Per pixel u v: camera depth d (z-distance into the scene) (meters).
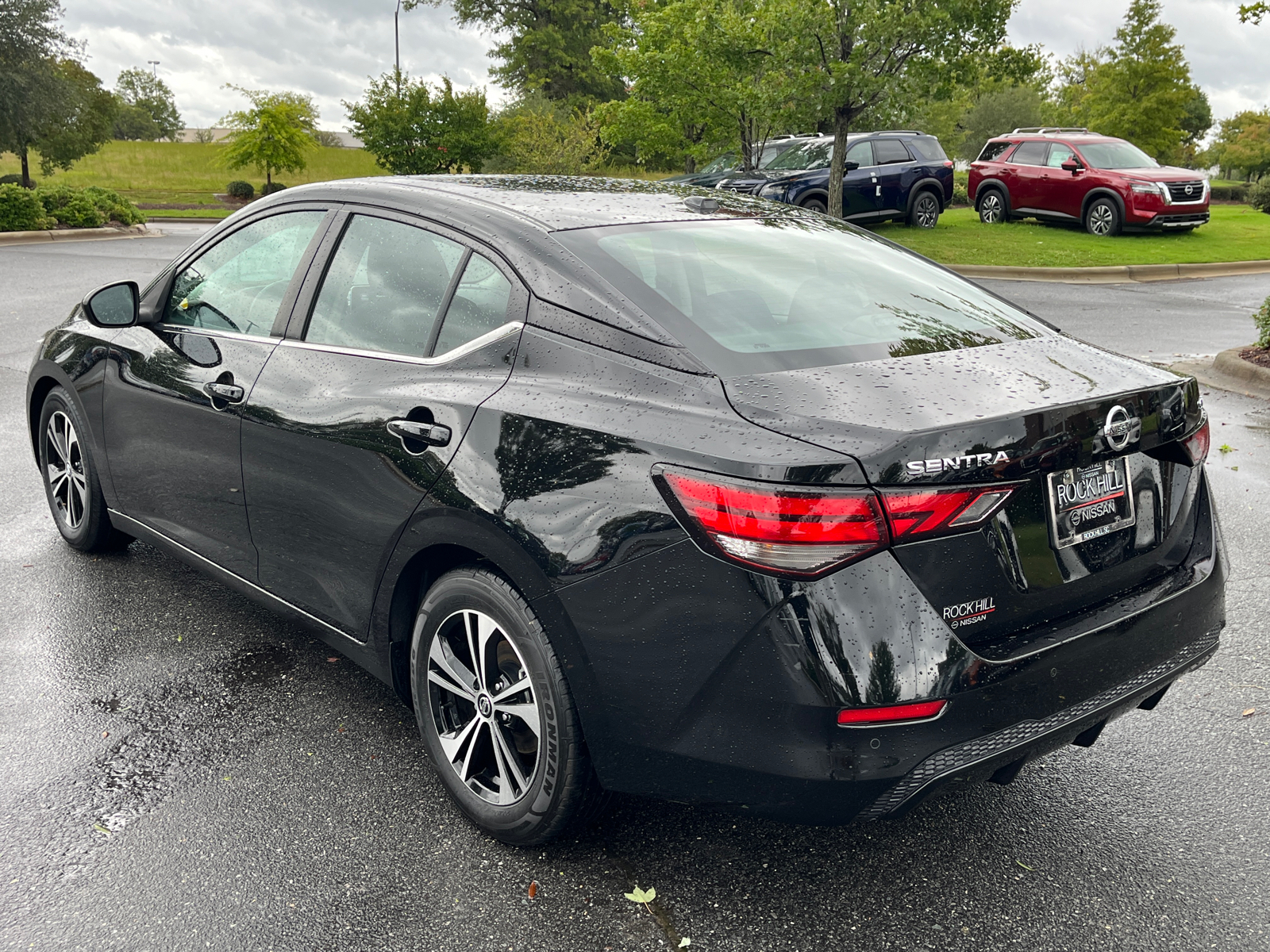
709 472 2.09
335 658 3.75
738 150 21.00
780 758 2.10
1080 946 2.33
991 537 2.14
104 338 4.07
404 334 2.89
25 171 40.41
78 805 2.84
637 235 2.86
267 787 2.94
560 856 2.64
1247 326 11.97
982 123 53.53
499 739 2.62
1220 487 5.92
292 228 3.40
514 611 2.45
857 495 1.99
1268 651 3.88
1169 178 19.08
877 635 2.03
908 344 2.54
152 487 3.87
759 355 2.37
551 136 32.22
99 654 3.74
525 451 2.40
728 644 2.10
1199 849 2.69
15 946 2.29
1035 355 2.58
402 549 2.73
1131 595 2.44
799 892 2.51
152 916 2.40
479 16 53.47
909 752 2.07
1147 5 46.38
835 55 17.17
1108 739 3.28
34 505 5.29
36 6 38.78
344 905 2.45
